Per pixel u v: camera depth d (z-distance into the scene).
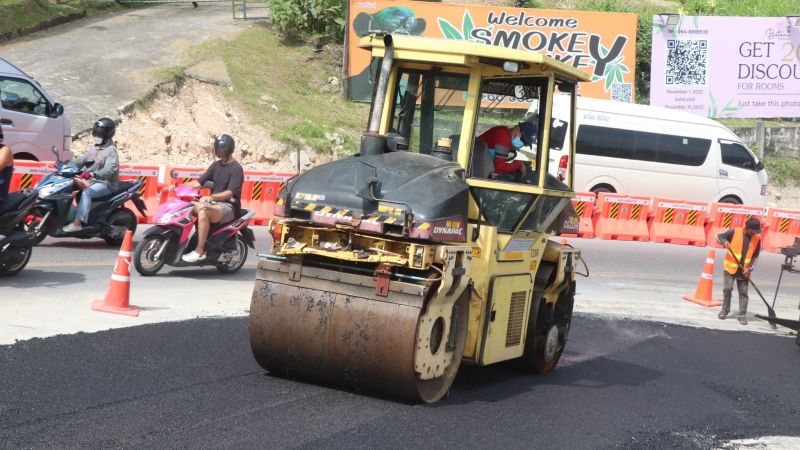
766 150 41.81
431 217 8.68
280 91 36.94
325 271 9.04
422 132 10.14
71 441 7.20
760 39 40.09
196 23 41.38
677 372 12.33
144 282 14.63
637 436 9.06
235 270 16.45
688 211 28.91
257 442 7.57
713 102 40.25
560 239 26.89
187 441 7.44
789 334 16.20
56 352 9.54
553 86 10.18
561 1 46.75
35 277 14.05
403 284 8.65
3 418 7.55
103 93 31.94
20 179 19.97
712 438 9.32
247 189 23.83
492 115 10.16
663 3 50.19
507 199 9.86
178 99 33.62
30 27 37.19
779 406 11.02
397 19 37.25
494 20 37.62
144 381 8.96
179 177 22.64
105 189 17.34
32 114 22.97
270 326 9.19
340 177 9.17
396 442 7.95
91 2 42.78
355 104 38.03
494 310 9.83
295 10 40.19
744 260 16.83
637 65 42.84
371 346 8.70
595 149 31.14
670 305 17.88
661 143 31.72
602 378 11.59
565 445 8.49
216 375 9.45
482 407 9.45
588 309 16.42
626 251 25.55
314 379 9.45
